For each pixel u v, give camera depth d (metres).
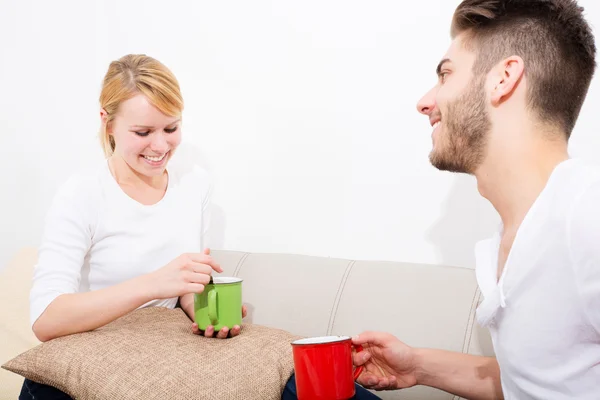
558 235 0.79
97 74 2.04
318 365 0.94
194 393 1.04
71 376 1.10
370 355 1.10
